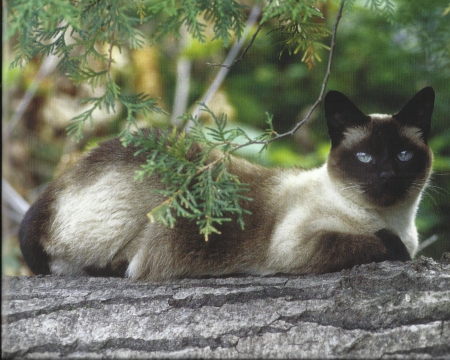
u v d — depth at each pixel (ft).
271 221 13.03
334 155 13.32
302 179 13.82
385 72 24.07
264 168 14.20
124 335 9.54
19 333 9.64
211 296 10.27
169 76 25.26
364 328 9.37
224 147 10.41
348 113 13.28
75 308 10.23
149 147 10.27
